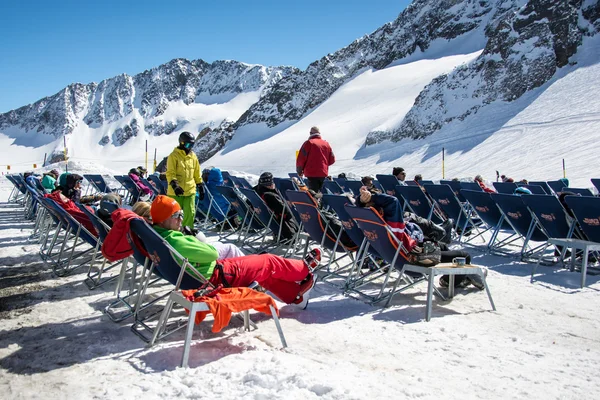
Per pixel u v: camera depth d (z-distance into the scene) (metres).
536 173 34.22
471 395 2.61
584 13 67.31
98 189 14.86
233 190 7.32
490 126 59.31
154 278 5.45
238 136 144.62
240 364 2.98
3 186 27.22
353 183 9.52
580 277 5.41
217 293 3.25
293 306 4.32
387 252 4.43
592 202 5.16
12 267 6.10
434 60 132.12
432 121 72.50
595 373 2.91
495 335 3.57
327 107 128.88
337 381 2.69
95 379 2.85
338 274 5.62
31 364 3.09
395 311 4.18
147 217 4.16
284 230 6.67
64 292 4.87
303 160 7.68
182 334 3.57
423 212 8.22
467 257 4.72
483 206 7.25
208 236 8.53
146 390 2.70
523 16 72.81
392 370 2.94
